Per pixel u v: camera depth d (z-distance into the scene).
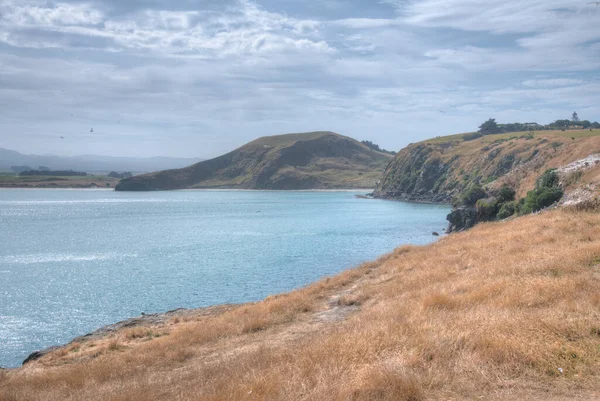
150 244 78.25
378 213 133.75
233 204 193.12
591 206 31.09
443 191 176.50
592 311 10.45
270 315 17.53
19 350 29.06
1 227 109.88
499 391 7.21
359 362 8.89
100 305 39.12
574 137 133.75
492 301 12.66
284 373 8.84
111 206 188.25
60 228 107.25
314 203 190.12
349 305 18.11
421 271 20.59
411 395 7.21
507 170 142.38
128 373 12.95
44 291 44.38
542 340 8.95
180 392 9.34
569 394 6.95
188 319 22.14
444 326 10.29
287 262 56.53
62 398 11.35
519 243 22.73
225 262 57.97
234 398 7.95
